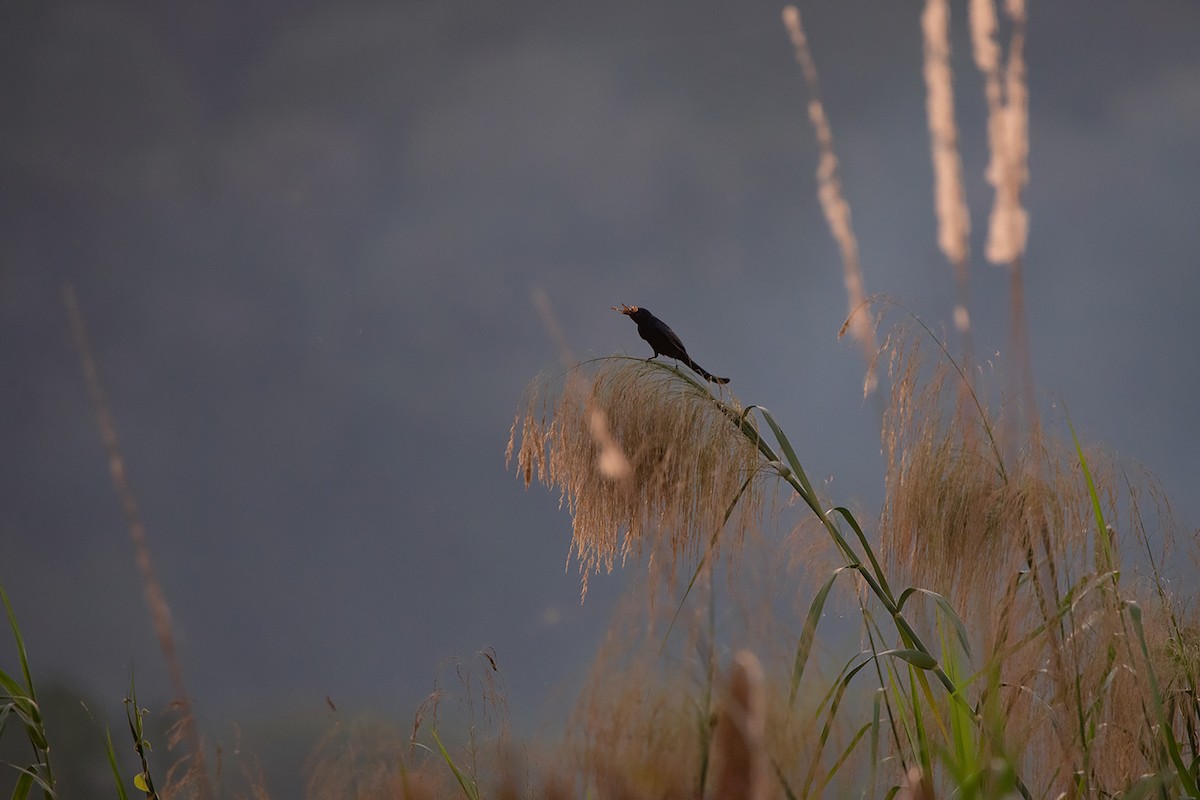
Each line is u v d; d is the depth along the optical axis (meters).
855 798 2.22
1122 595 3.07
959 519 3.11
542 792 1.83
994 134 2.35
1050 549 3.08
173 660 2.39
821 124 2.67
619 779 1.76
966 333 2.80
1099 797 2.88
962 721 2.74
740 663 1.73
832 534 3.13
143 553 2.31
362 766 2.54
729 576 1.91
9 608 2.95
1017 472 3.08
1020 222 2.38
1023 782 2.79
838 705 2.22
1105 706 2.97
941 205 2.42
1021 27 2.30
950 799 2.41
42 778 2.68
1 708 2.76
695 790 1.71
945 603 2.89
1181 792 2.75
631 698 1.81
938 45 2.37
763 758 1.68
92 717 2.83
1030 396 2.86
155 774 2.50
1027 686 2.91
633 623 1.90
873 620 2.95
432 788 2.45
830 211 2.72
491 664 2.65
